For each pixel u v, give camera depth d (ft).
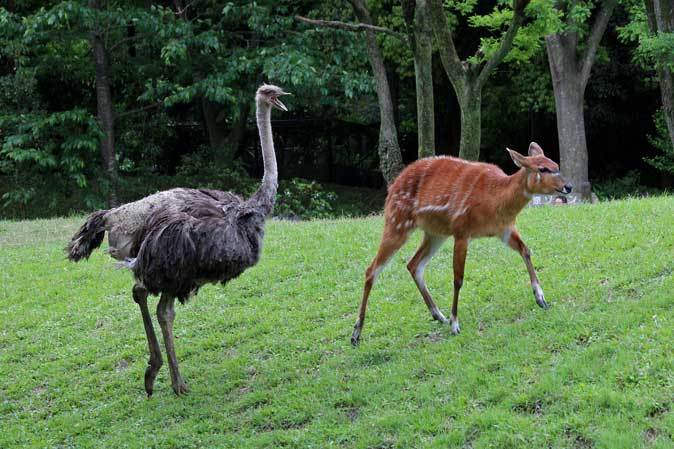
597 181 82.79
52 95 73.15
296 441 20.99
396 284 30.83
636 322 22.58
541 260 30.04
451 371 22.53
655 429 18.07
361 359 25.07
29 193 65.41
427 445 19.31
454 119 82.12
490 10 71.77
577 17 56.03
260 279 34.01
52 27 65.57
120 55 69.41
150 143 75.00
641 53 54.24
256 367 26.61
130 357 29.17
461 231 24.75
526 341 23.04
